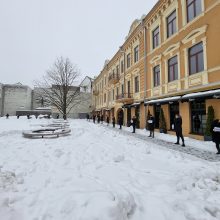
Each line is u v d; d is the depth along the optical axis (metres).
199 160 6.38
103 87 37.19
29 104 59.47
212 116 9.95
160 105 15.28
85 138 10.36
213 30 10.05
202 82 10.76
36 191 3.40
